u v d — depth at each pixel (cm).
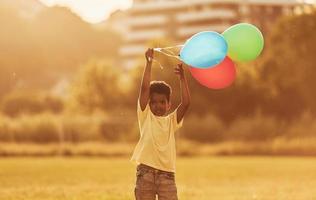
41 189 1773
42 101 7712
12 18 12600
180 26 13538
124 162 3356
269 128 4497
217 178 2247
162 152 869
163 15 13950
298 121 4756
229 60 945
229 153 4203
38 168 2819
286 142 4244
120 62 15212
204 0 13125
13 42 12462
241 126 4556
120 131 4753
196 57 910
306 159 3597
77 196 1557
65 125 4638
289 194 1628
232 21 12850
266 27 11025
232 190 1758
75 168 2831
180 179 2200
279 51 5575
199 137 4572
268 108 5478
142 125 888
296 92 5484
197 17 13050
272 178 2236
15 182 2064
